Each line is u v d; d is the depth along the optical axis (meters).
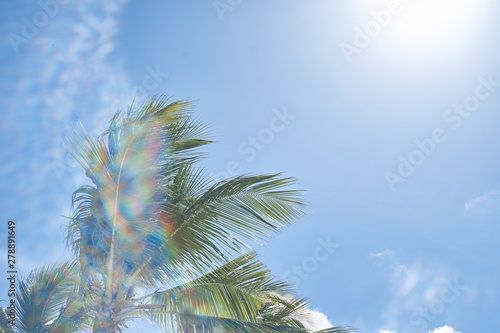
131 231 7.77
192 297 7.79
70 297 8.17
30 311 8.67
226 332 7.56
